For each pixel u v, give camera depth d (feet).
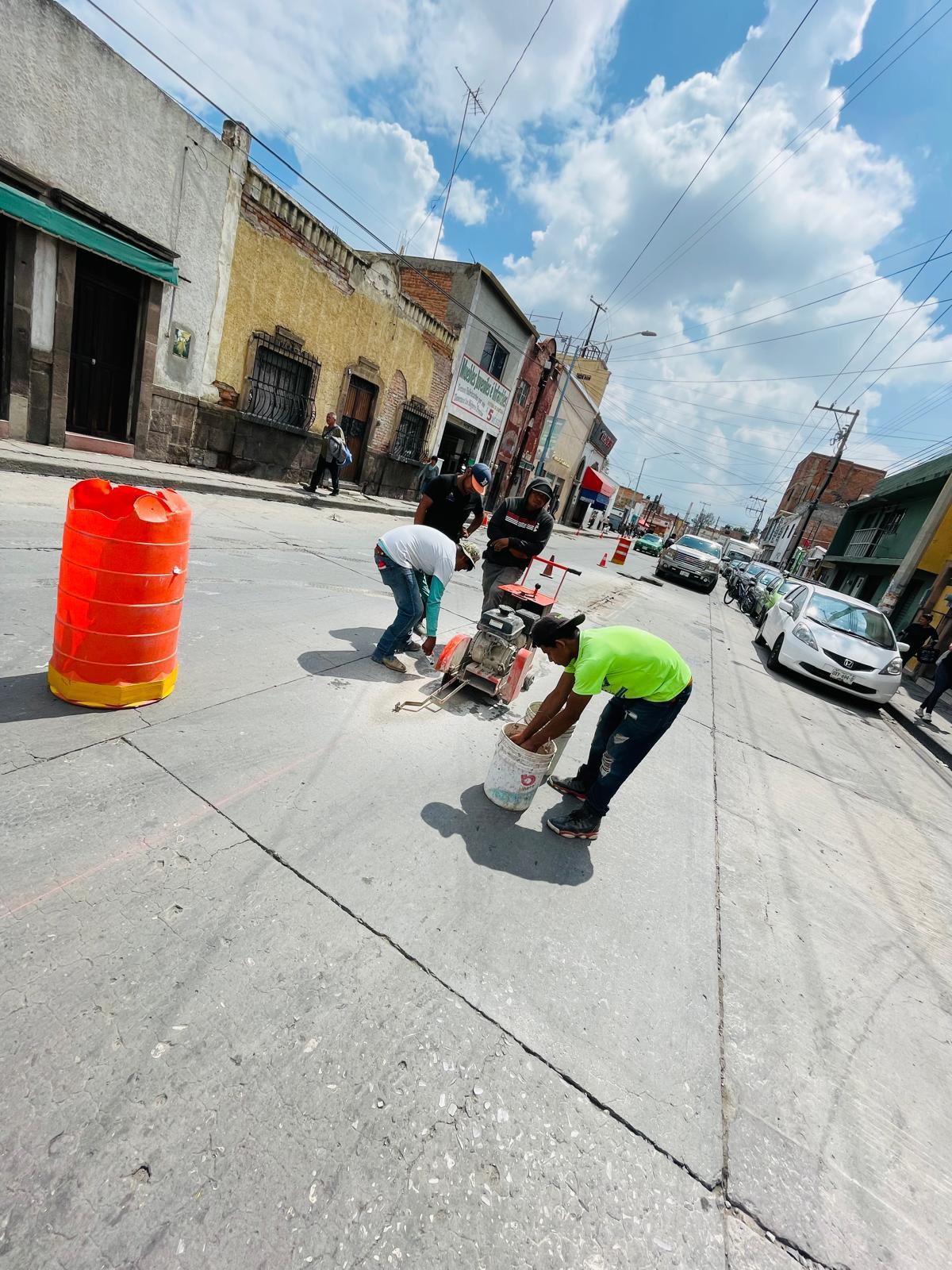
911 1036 7.45
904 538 64.59
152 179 26.16
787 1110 5.92
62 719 8.44
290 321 35.99
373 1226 4.05
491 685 13.05
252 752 9.00
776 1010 7.23
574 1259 4.24
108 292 26.91
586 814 9.37
